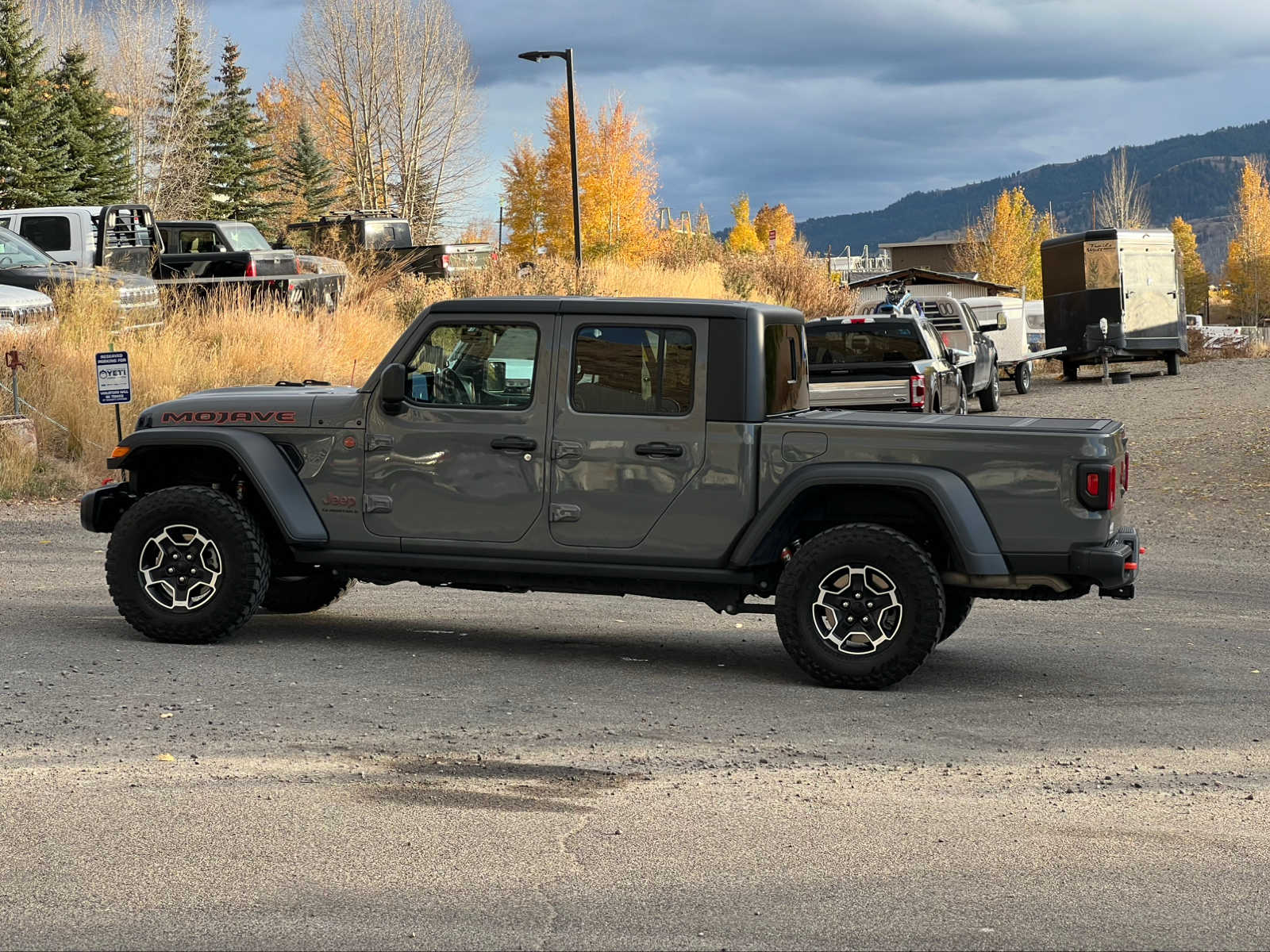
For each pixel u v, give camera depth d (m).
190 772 5.52
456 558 7.77
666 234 62.97
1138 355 32.56
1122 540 7.29
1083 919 4.18
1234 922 4.17
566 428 7.57
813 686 7.39
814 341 19.19
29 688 6.85
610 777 5.57
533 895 4.31
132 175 48.56
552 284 31.55
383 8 63.59
